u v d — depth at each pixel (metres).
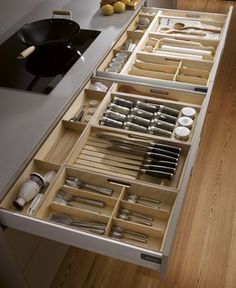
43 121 1.26
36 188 1.13
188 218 1.89
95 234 0.97
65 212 1.15
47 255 1.46
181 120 1.35
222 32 1.82
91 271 1.69
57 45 1.54
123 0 1.95
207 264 1.69
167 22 2.00
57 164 1.20
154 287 1.61
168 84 1.51
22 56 1.42
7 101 1.36
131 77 1.54
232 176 2.12
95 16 1.93
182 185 1.10
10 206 1.11
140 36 1.89
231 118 2.55
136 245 0.94
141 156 1.29
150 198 1.18
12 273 1.28
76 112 1.46
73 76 1.48
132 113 1.42
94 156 1.29
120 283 1.64
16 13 1.87
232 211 1.92
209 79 1.50
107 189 1.20
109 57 1.72
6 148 1.17
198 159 2.24
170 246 0.92
